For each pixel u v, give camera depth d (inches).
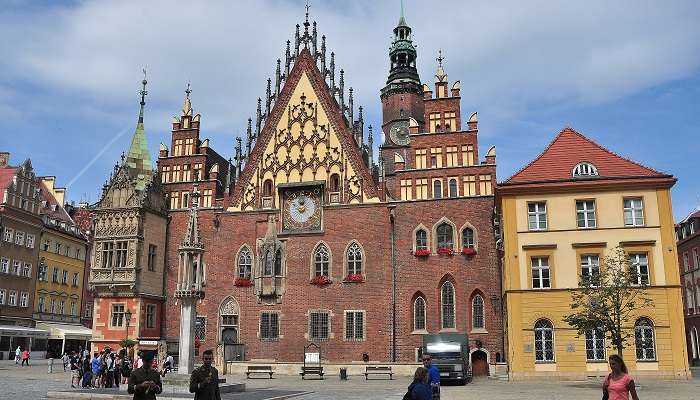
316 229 2378.2
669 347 1684.3
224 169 2888.8
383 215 2324.1
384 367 1882.4
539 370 1733.5
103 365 1455.5
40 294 3297.2
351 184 2395.4
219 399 600.4
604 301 1531.7
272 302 2356.1
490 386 1560.0
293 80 2551.7
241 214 2469.2
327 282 2313.0
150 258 2439.7
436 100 2383.1
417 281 2240.4
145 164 2593.5
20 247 3129.9
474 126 2326.5
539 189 1846.7
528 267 1808.6
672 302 1710.1
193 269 1384.1
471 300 2186.3
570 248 1798.7
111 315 2359.7
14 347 2974.9
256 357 2319.1
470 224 2240.4
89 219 4003.4
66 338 3216.0
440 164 2321.6
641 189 1804.9
